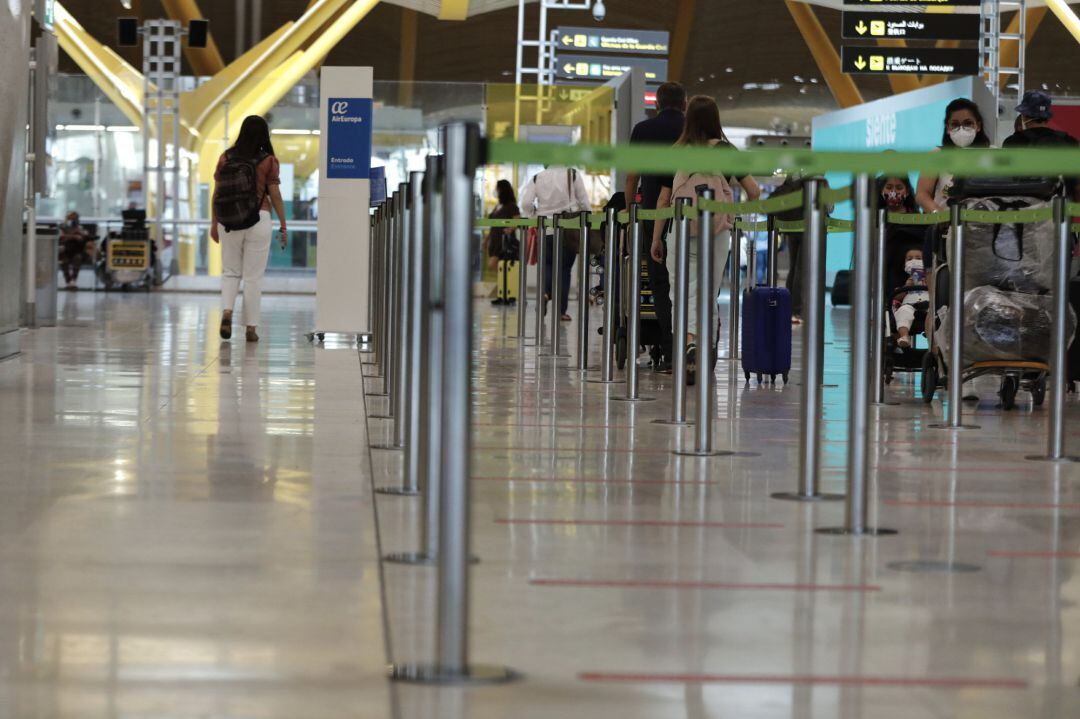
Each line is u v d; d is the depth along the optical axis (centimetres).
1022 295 1784
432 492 834
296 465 1201
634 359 1842
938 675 618
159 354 2448
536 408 1727
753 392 2027
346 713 557
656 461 1281
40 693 577
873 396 1919
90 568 802
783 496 1092
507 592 762
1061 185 1756
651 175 2295
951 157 767
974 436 1529
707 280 1347
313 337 2817
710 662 635
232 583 768
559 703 573
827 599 757
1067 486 1173
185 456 1245
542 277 2869
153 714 552
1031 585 797
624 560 848
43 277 3272
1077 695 591
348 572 796
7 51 2127
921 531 958
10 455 1238
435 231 807
